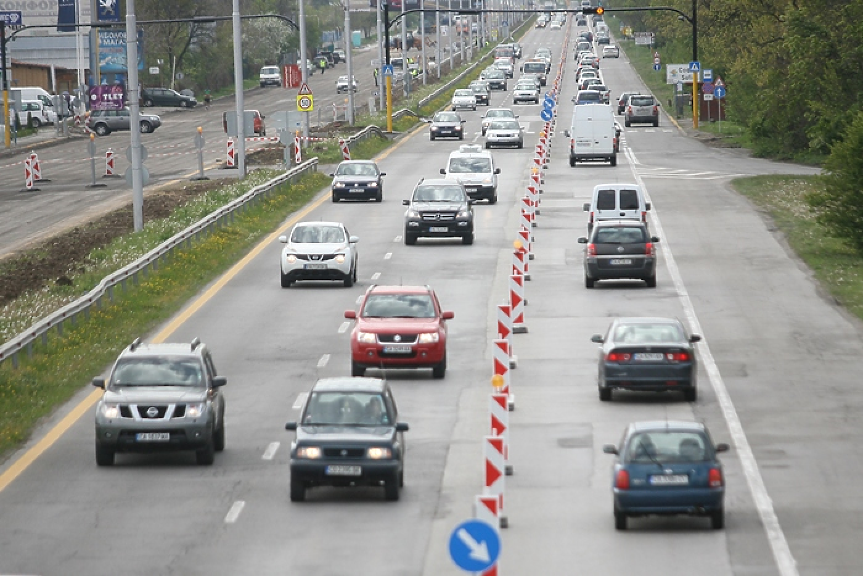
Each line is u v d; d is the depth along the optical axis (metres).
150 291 137.62
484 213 195.88
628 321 96.31
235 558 62.19
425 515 69.06
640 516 67.19
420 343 101.94
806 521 66.44
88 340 115.75
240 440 86.75
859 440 83.38
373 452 71.00
